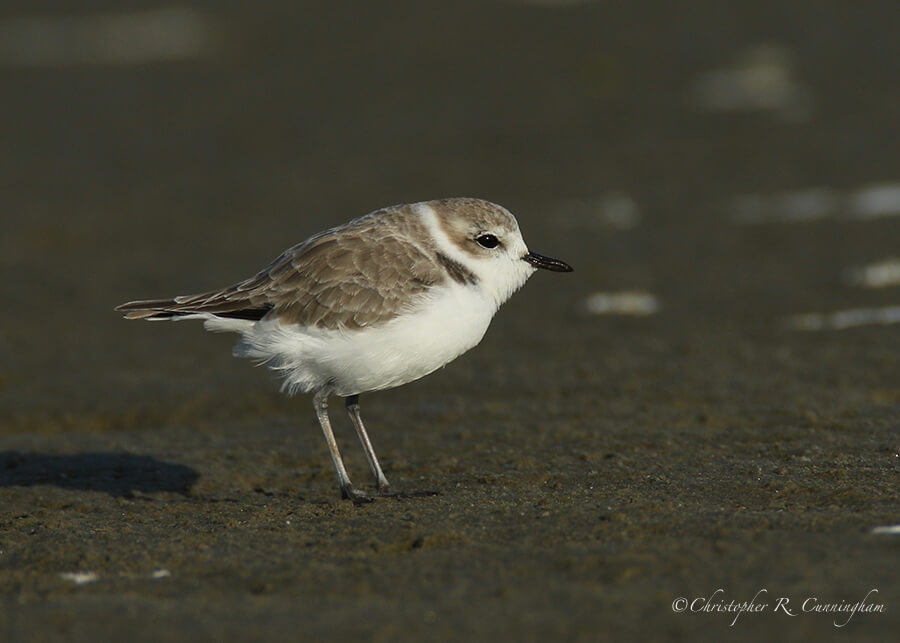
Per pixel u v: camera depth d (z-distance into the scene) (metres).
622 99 30.12
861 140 24.92
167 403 13.18
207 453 11.09
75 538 8.08
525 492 9.02
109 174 26.78
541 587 6.41
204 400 13.26
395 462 10.52
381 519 8.27
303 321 8.82
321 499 9.42
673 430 10.99
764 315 15.67
